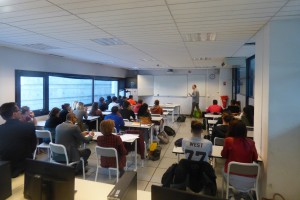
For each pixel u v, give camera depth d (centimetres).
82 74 781
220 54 577
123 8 232
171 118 971
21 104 532
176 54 581
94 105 659
